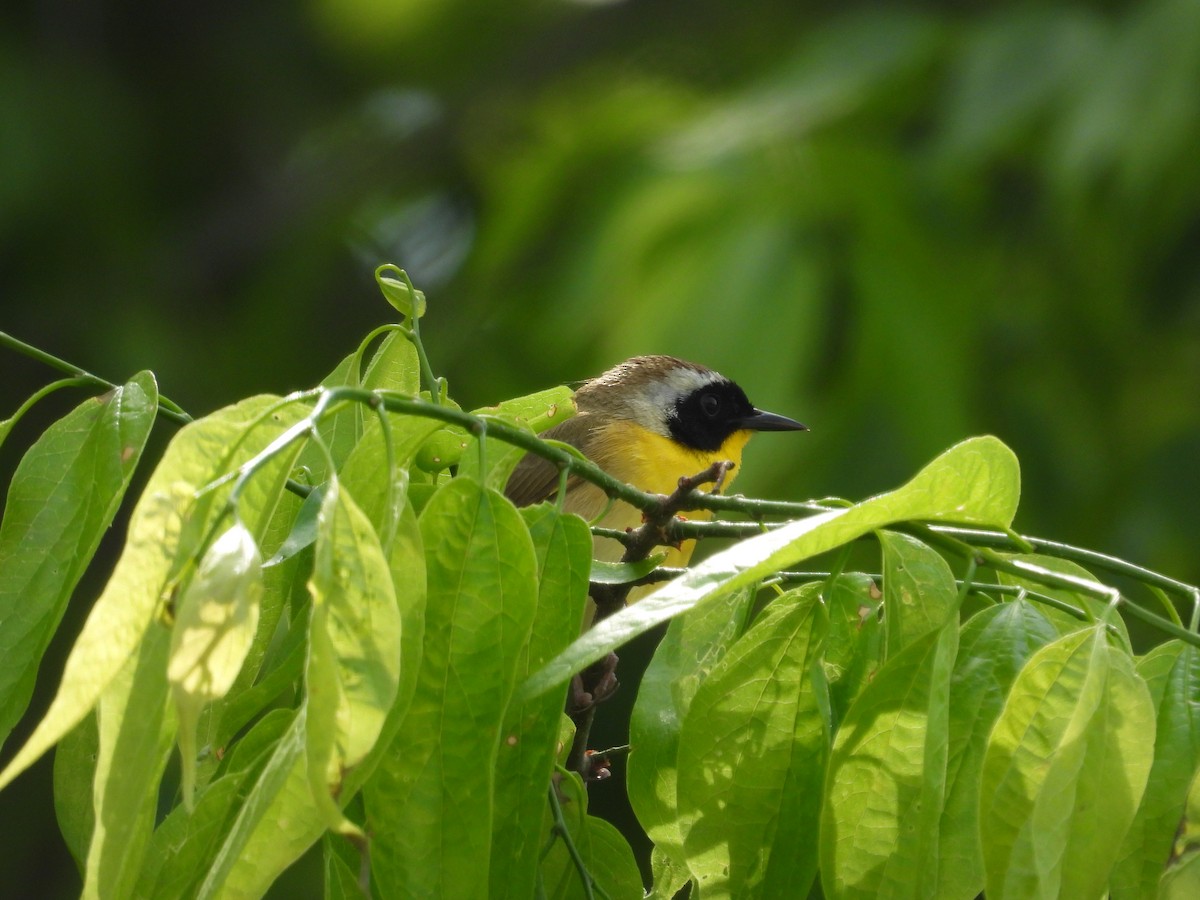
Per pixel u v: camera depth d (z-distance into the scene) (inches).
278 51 694.5
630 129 535.5
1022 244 506.9
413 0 690.8
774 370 414.3
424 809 147.8
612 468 393.4
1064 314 501.4
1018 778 151.7
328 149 674.8
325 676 125.3
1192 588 183.3
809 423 424.5
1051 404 489.1
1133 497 483.2
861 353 429.1
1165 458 483.5
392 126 673.6
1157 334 514.6
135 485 527.5
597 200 505.7
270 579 187.0
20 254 587.5
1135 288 510.3
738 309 420.8
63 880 501.7
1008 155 501.0
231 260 639.1
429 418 167.2
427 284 649.6
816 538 158.1
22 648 168.2
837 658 189.2
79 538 172.1
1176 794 171.3
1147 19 459.8
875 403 426.3
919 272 442.3
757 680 179.8
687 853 179.2
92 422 176.6
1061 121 459.2
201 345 608.1
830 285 433.4
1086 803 149.9
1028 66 472.7
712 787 179.2
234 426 138.9
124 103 627.8
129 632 128.9
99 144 600.4
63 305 582.6
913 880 159.6
